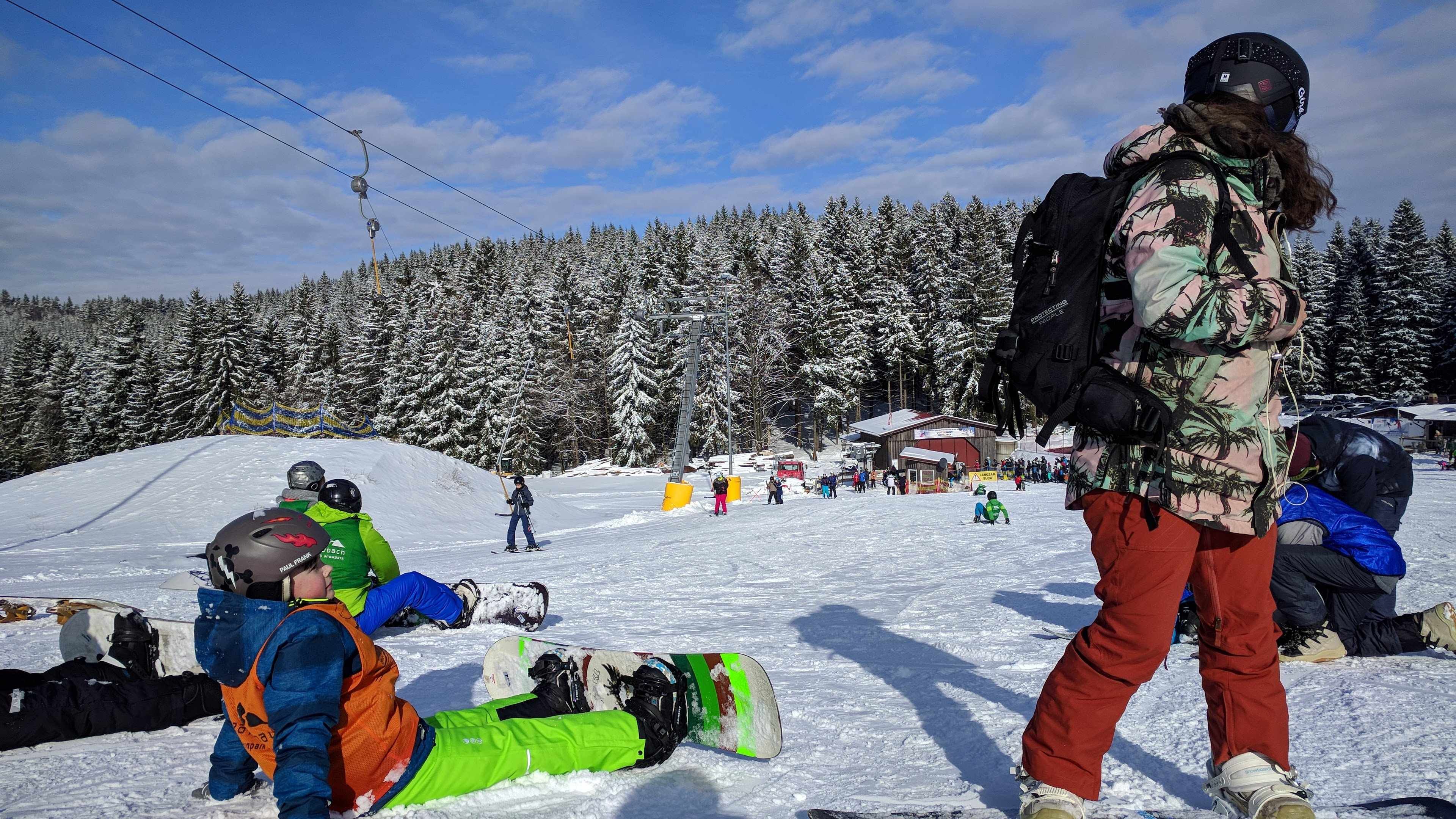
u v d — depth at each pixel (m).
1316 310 82.75
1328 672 3.83
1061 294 2.01
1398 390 77.44
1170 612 1.96
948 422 60.34
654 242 107.81
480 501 31.11
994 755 2.88
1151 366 1.93
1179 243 1.76
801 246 98.62
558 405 79.56
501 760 2.53
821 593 9.05
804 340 82.25
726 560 13.28
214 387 81.38
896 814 2.16
